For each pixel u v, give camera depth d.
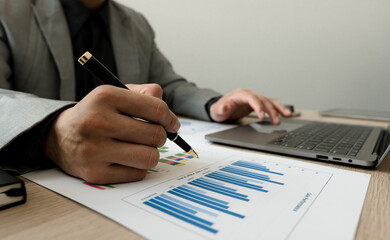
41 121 0.29
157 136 0.28
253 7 1.59
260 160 0.36
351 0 1.35
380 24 1.31
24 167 0.31
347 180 0.29
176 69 1.89
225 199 0.24
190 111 0.75
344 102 1.46
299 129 0.55
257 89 1.67
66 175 0.29
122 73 0.83
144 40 0.97
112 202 0.23
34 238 0.18
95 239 0.18
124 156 0.27
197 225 0.19
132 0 1.92
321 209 0.22
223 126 0.64
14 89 0.68
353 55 1.39
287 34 1.53
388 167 0.34
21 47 0.66
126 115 0.28
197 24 1.77
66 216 0.21
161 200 0.24
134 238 0.18
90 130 0.26
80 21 0.79
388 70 1.33
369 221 0.20
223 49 1.72
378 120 0.76
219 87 1.78
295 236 0.18
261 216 0.21
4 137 0.29
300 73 1.54
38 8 0.71
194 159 0.37
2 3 0.66
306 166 0.34
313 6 1.44
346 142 0.43
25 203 0.23
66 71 0.71
